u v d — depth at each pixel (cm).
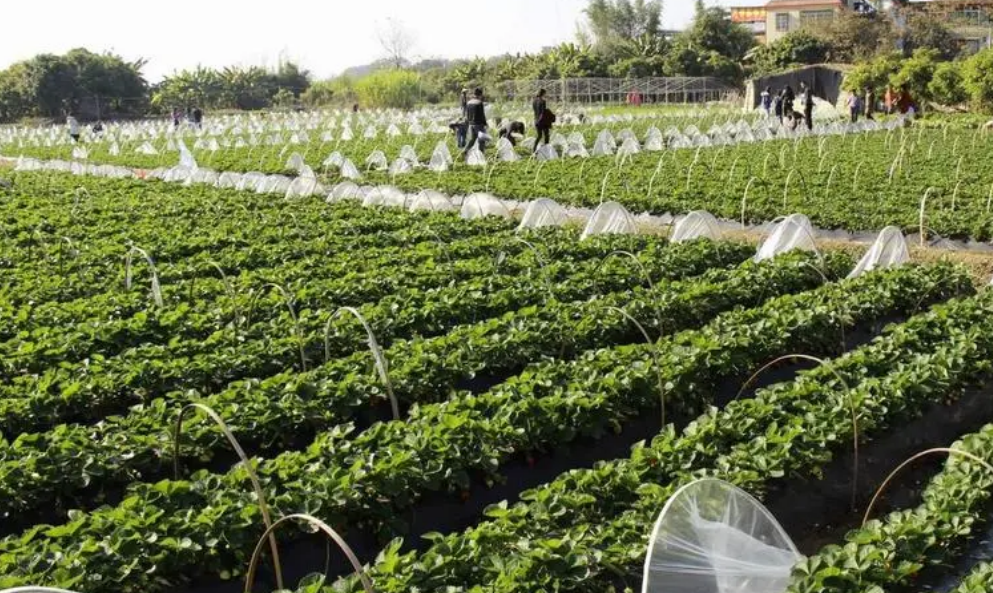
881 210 2344
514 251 1914
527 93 9862
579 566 710
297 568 814
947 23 11469
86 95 11094
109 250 1848
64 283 1609
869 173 3092
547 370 1112
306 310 1390
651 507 805
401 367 1148
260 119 8938
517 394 1033
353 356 1178
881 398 1046
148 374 1150
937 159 3450
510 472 973
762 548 718
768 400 1036
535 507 798
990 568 702
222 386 1190
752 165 3425
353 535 845
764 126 4884
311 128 6719
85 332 1299
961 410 1162
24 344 1237
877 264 1730
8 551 747
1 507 862
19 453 910
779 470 895
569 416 1010
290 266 1752
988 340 1233
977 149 3869
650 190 2716
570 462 1012
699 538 677
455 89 11500
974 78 6169
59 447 912
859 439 1014
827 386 1073
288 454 893
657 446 911
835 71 7719
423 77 12562
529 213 2169
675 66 10650
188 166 3384
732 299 1528
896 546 762
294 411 1029
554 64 10931
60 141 6378
